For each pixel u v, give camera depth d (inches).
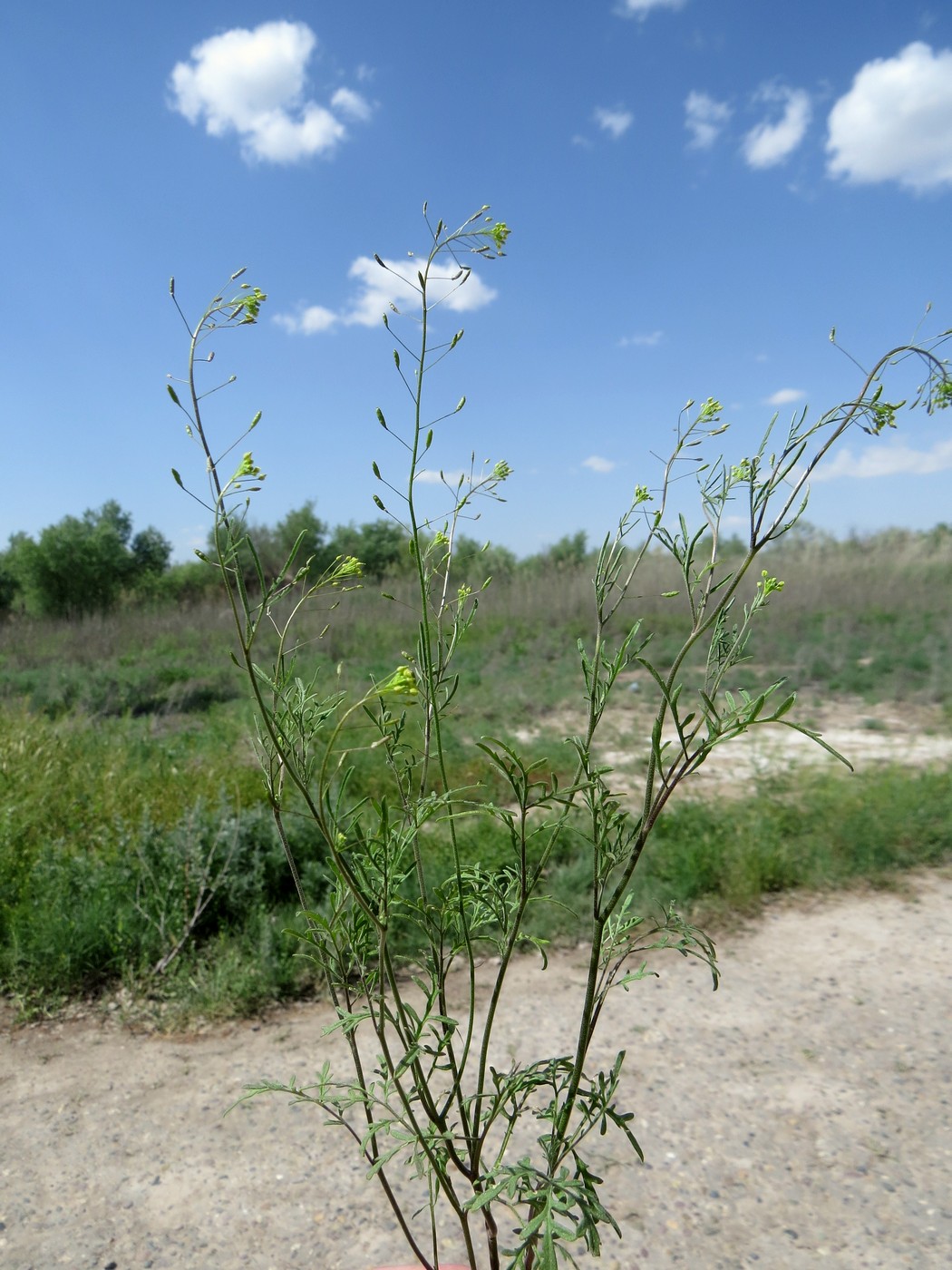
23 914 171.3
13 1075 136.6
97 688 451.5
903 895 202.8
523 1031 146.2
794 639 516.4
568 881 190.9
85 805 232.4
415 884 163.2
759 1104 126.1
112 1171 113.3
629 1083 131.6
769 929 187.5
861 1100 126.6
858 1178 110.3
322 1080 53.2
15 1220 105.0
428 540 53.5
